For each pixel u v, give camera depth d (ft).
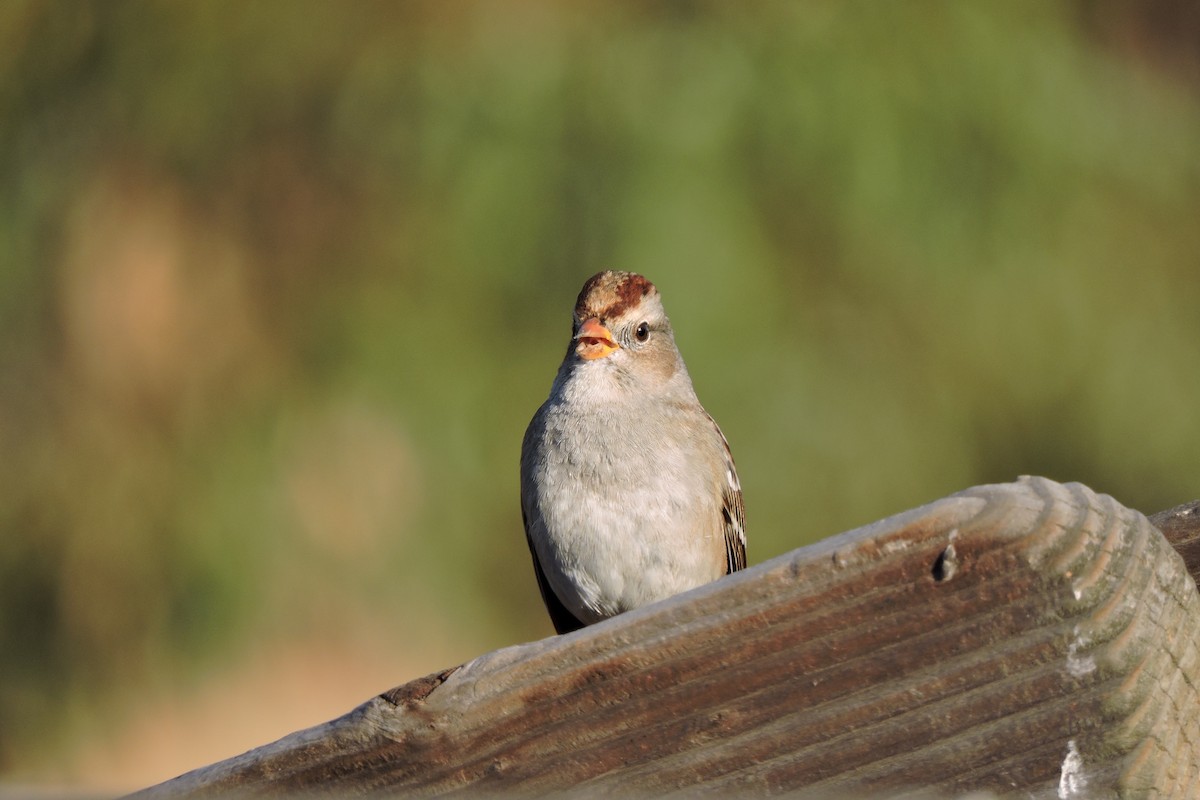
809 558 9.06
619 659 9.50
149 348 41.63
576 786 9.70
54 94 42.70
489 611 41.09
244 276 42.01
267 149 42.11
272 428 40.68
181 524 40.22
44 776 39.65
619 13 42.65
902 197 41.65
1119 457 43.34
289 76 42.14
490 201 40.70
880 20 42.86
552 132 41.09
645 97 41.14
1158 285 43.88
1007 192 42.70
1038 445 43.19
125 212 42.06
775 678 9.23
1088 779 8.75
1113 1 49.03
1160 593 8.78
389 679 39.78
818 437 40.78
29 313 41.98
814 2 42.86
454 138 41.14
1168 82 49.44
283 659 39.65
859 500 40.91
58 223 42.09
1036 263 42.73
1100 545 8.65
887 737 9.05
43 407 41.75
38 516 41.16
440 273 40.96
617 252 39.65
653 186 40.09
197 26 42.29
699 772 9.43
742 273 40.16
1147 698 8.67
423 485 40.73
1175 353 43.60
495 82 41.47
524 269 40.63
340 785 10.16
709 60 41.65
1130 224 44.27
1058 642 8.73
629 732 9.55
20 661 40.60
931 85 42.50
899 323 41.98
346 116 41.73
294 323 41.65
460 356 40.91
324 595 39.93
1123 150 44.91
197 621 39.52
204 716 39.22
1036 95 43.55
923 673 8.95
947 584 8.85
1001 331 42.50
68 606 40.52
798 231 41.65
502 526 41.22
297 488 40.42
